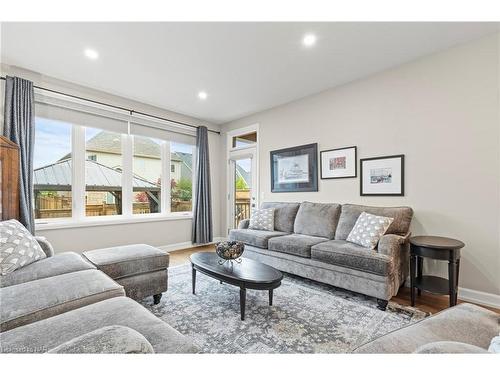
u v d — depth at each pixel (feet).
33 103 9.52
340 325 6.17
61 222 10.60
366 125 10.22
